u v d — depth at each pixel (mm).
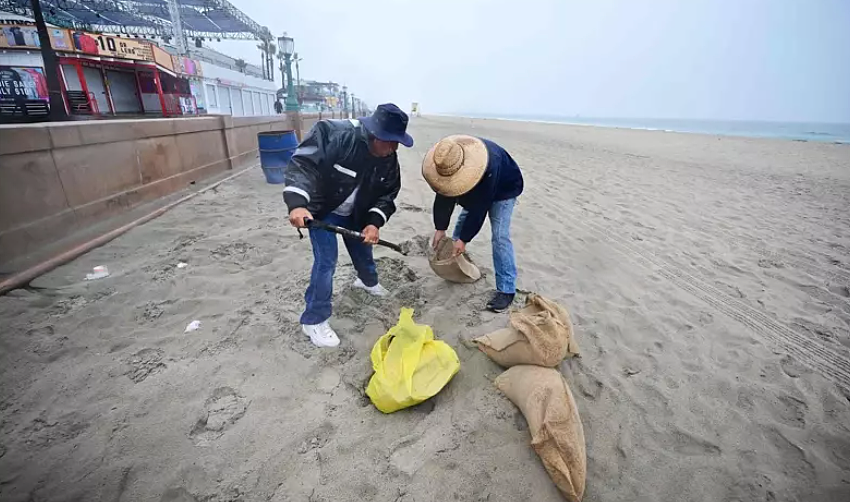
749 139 23516
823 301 3646
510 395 2250
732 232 5625
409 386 2121
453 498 1748
